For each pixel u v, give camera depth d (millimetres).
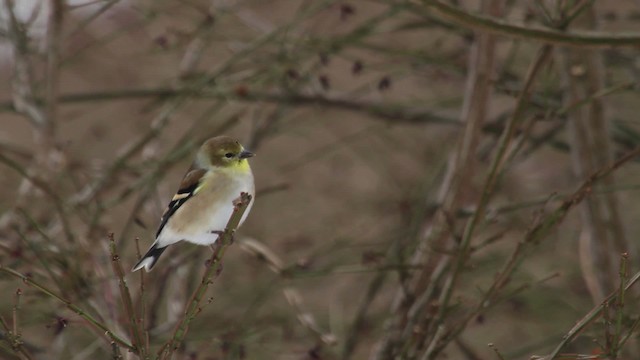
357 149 17125
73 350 13766
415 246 12805
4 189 14648
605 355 7656
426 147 17234
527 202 12047
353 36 13328
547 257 15992
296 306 11523
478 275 14328
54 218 12453
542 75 14469
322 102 14844
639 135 14664
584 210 12227
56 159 12625
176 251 12570
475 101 11703
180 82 14664
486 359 16359
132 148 13227
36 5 13523
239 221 7219
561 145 14641
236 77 14062
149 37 16047
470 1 15344
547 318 15289
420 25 13695
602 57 13766
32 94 13602
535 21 13148
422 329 9523
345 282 17156
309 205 17875
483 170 16344
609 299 7668
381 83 12727
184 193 9016
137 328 7359
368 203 16719
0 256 11289
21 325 11312
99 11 12922
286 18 16766
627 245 12094
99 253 11648
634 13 14297
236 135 18203
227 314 15320
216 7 14047
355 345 13570
